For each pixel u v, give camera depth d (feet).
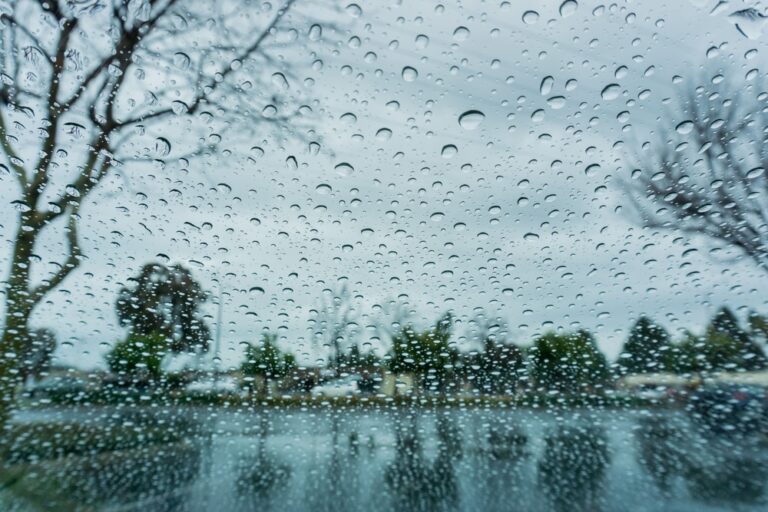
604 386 7.96
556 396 8.32
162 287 9.46
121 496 5.46
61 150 9.46
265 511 5.09
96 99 9.74
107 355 8.66
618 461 6.14
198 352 9.17
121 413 8.18
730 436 6.36
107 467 6.39
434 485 5.76
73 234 9.29
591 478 5.70
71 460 6.52
